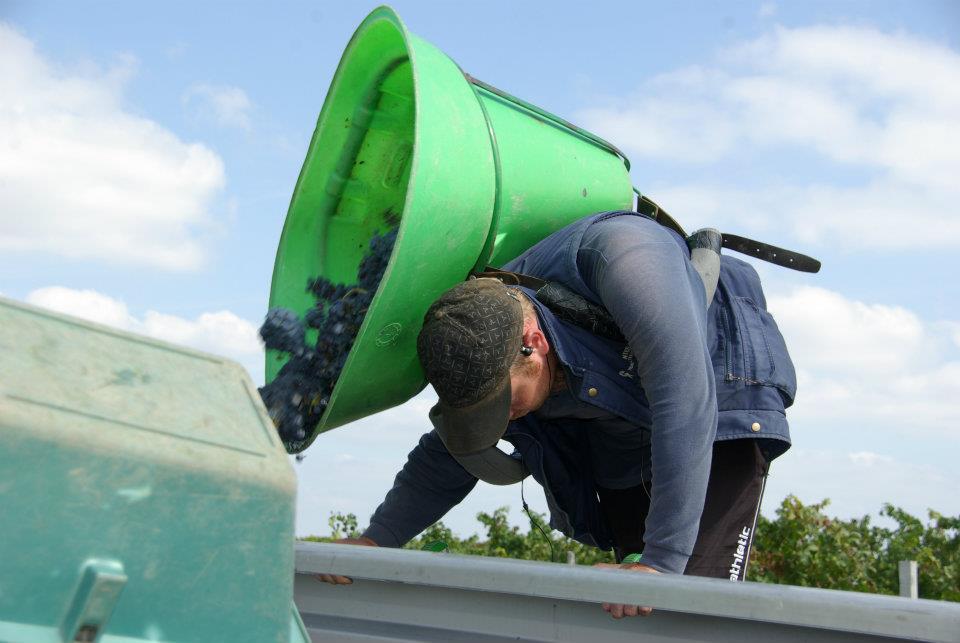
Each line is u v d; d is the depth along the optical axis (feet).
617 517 8.14
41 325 2.46
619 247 6.31
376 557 4.36
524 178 7.41
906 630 3.19
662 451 5.83
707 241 7.49
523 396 6.52
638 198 8.06
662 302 5.98
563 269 6.67
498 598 4.21
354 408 7.17
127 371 2.48
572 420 7.63
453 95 6.93
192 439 2.33
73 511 2.11
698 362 5.93
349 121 7.97
